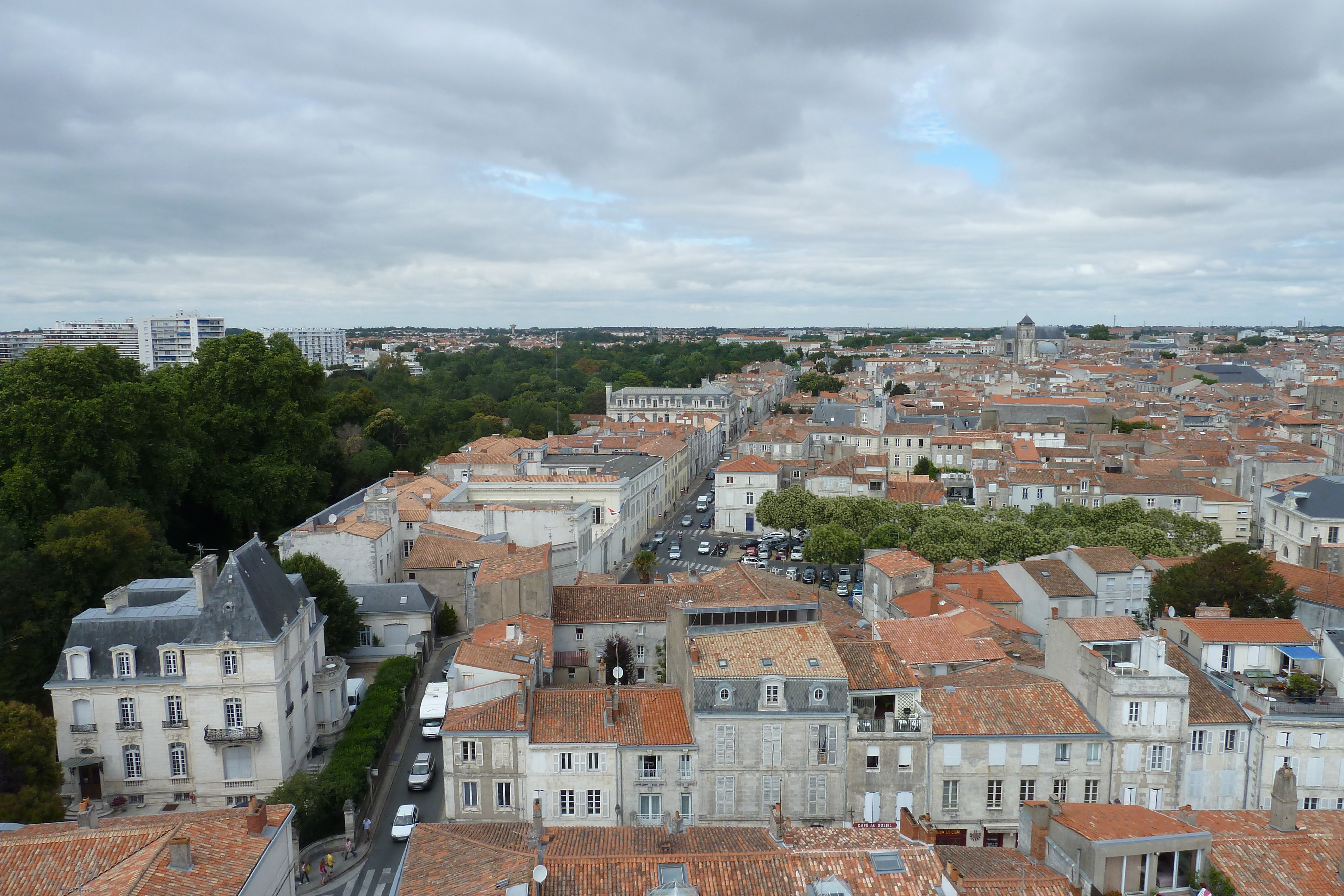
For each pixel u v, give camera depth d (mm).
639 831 54188
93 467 125688
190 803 83562
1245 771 71875
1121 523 155500
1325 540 139000
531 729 72000
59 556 99438
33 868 47781
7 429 119375
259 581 87562
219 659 82562
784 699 71375
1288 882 49062
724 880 45750
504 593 99250
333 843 75688
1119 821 51156
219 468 152375
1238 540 179375
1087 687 74125
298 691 89562
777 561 173625
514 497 167875
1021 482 186125
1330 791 70875
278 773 83688
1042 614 114625
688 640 76375
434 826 54188
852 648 76688
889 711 71625
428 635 121000
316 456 173375
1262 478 186250
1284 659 79688
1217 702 73375
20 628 96500
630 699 76312
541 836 52125
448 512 145875
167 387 142125
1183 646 83000
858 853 47531
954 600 105312
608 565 161875
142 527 110438
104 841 49688
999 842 71812
